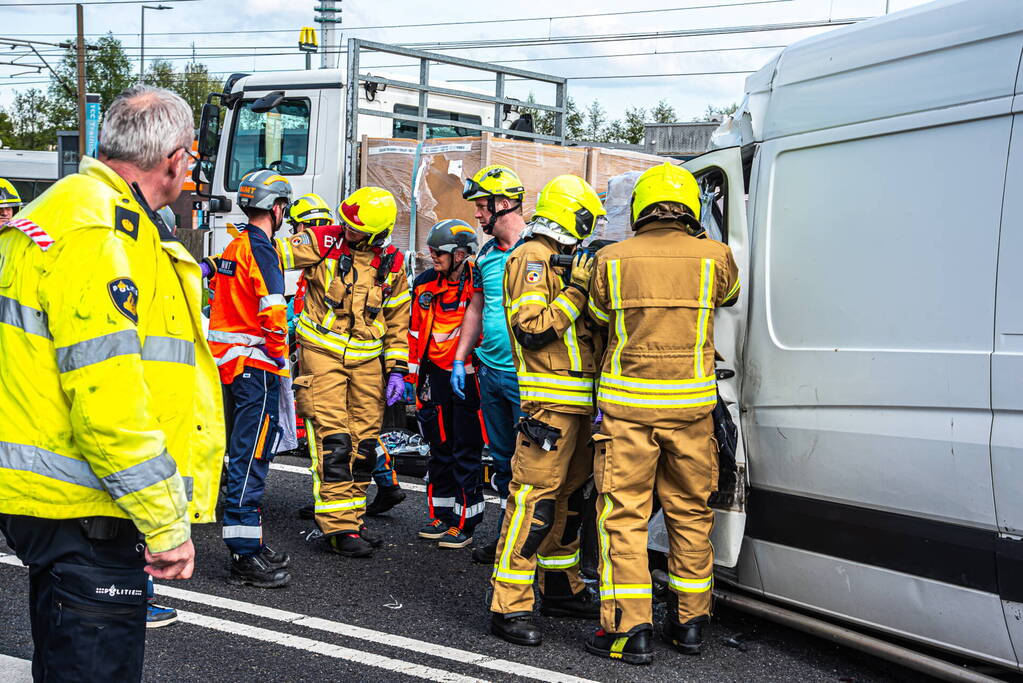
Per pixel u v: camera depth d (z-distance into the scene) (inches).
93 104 1035.9
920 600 137.9
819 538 151.8
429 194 318.3
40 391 91.0
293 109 363.6
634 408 156.0
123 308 89.9
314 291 214.2
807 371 153.2
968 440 131.0
